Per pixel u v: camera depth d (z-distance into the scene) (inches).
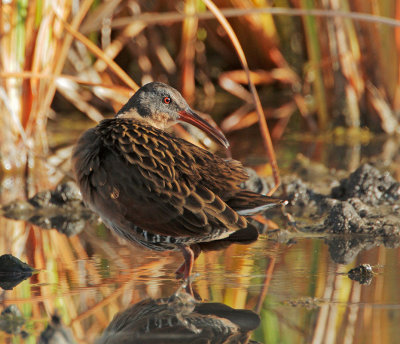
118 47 674.2
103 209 297.9
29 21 504.7
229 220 277.7
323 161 545.6
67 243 361.7
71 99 656.4
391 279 278.7
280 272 293.0
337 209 367.6
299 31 756.6
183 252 295.0
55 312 251.0
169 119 369.1
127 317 244.5
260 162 547.8
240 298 260.4
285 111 731.4
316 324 231.6
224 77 738.2
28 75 449.1
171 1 697.0
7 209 442.6
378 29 620.1
